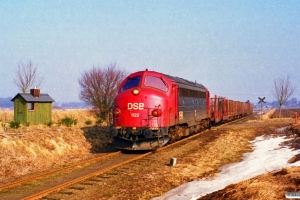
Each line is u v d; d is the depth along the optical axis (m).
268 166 13.43
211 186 11.49
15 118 33.25
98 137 24.67
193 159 16.94
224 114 43.47
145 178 13.27
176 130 21.91
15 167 14.66
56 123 32.53
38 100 33.31
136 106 18.91
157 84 19.77
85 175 13.41
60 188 11.62
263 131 30.73
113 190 11.67
